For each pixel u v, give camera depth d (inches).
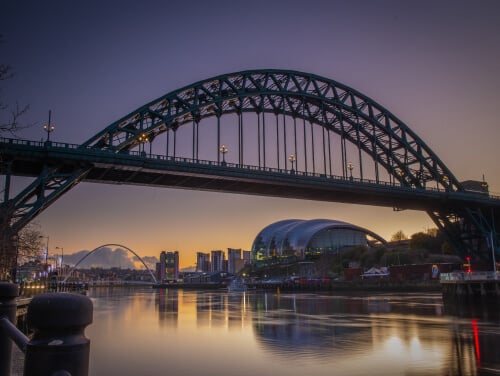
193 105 3297.2
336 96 4244.6
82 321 97.3
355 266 6889.8
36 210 2443.4
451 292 2910.9
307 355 1051.3
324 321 1814.7
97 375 875.4
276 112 3998.5
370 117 4409.5
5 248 1893.5
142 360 1027.9
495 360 961.5
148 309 2822.3
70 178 2659.9
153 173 3186.5
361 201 4347.9
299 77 4092.0
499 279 2874.0
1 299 170.9
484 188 5191.9
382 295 4109.3
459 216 4643.2
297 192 3934.5
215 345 1234.0
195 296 5388.8
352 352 1077.8
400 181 4461.1
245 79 3686.0
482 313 2100.1
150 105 3100.4
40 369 92.5
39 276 5007.4
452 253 5782.5
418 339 1273.4
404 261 5890.8
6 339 156.1
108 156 2778.1
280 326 1664.6
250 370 897.5
